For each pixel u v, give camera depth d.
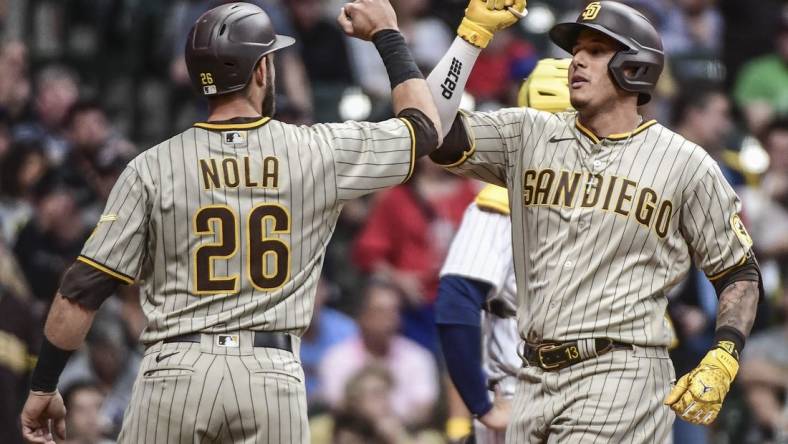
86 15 55.06
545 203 20.09
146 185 18.81
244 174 18.88
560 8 51.94
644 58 19.84
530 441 20.27
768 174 44.31
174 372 18.56
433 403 37.50
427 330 39.19
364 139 19.44
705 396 19.11
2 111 44.81
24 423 19.70
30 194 39.66
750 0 55.19
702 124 41.66
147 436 18.69
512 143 20.69
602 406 19.55
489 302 23.33
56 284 38.38
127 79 51.91
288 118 38.44
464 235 23.34
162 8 52.28
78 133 43.38
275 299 18.80
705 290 32.94
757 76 52.22
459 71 20.73
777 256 42.25
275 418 18.70
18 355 29.34
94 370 34.75
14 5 54.28
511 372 23.19
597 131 20.19
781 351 36.88
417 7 48.38
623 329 19.62
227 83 19.05
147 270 19.16
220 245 18.72
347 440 34.00
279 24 46.47
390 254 39.66
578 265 19.72
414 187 39.94
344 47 48.88
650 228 19.70
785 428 36.22
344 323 38.84
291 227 18.91
